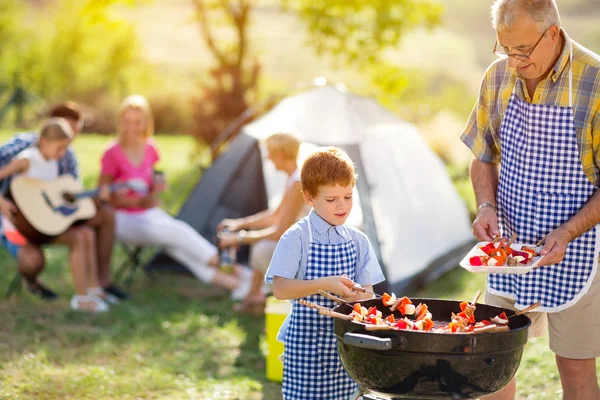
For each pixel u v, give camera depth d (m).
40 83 21.75
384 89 11.14
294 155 5.07
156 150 6.50
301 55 25.22
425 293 6.39
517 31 2.88
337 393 3.05
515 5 2.88
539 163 3.11
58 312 5.68
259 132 6.70
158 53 25.09
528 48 2.91
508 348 2.57
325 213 2.98
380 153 6.46
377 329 2.54
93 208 6.01
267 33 26.84
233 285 6.28
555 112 3.04
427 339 2.49
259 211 6.67
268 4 26.06
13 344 4.94
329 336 3.00
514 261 2.91
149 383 4.32
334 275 3.01
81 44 22.61
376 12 10.51
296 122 6.49
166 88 22.14
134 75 22.86
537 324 3.38
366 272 3.09
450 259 6.98
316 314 3.00
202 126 11.20
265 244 5.56
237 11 11.30
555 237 2.99
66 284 6.55
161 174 6.42
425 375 2.53
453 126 14.02
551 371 4.53
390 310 2.95
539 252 2.97
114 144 6.32
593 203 3.02
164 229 6.27
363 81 13.51
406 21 10.70
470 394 2.56
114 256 7.62
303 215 5.03
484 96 3.30
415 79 20.70
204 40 11.60
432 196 6.94
